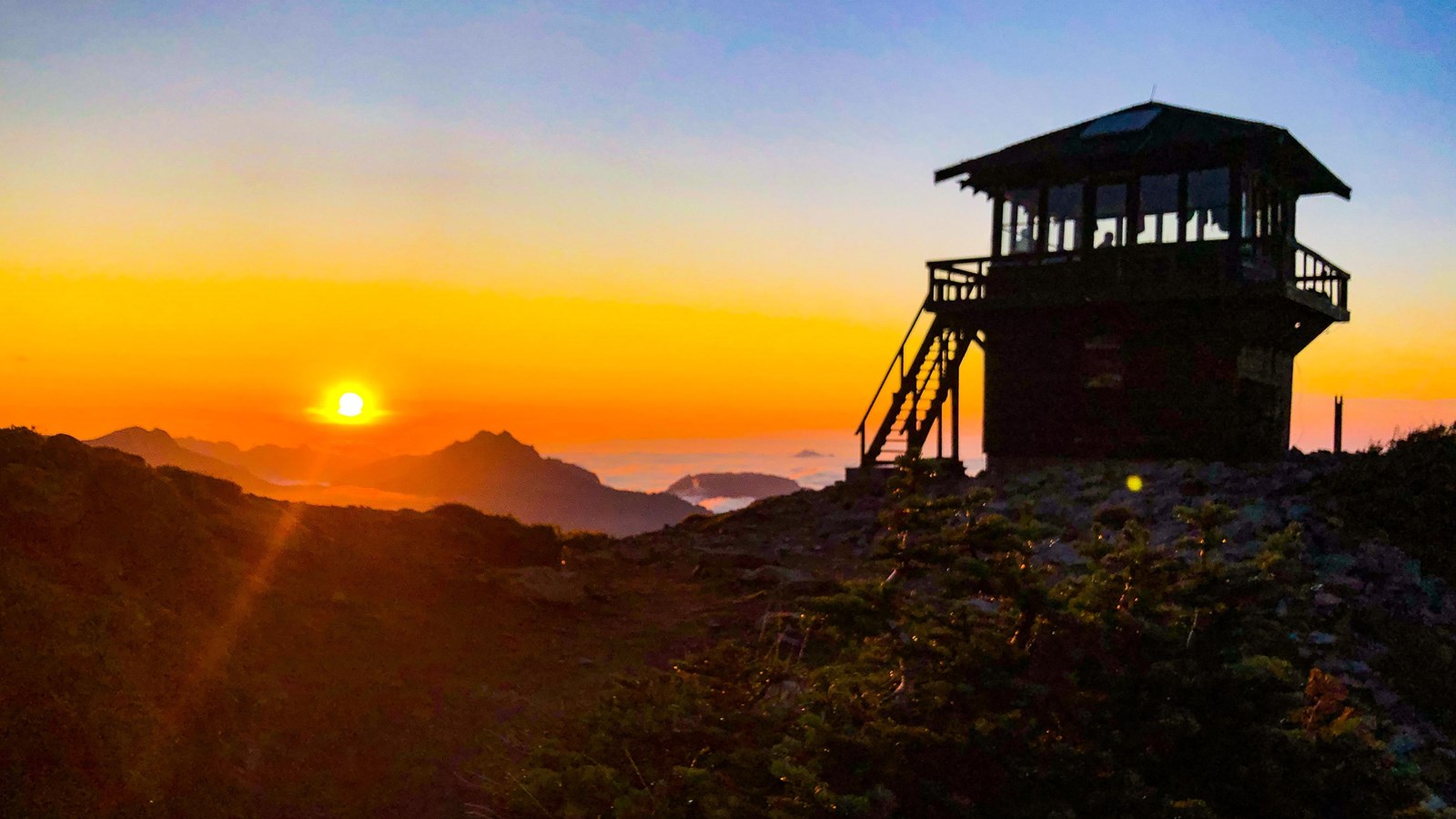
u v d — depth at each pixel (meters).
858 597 8.55
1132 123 24.09
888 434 25.92
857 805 6.37
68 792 7.46
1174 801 7.04
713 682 8.59
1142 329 24.06
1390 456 17.72
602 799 7.37
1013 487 21.66
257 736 8.88
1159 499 18.16
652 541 19.56
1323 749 8.31
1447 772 10.09
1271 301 22.59
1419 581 14.35
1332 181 26.83
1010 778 7.23
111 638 8.98
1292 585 13.52
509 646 11.98
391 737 9.38
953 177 26.11
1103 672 7.70
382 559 12.86
